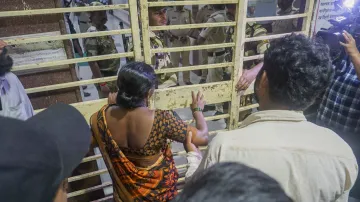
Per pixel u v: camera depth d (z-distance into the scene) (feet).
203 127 5.88
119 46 20.90
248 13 9.27
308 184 2.49
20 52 5.33
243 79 6.82
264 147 2.60
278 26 8.50
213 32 9.53
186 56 13.53
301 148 2.58
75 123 2.29
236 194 1.48
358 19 6.28
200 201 1.50
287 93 2.73
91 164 7.39
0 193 1.48
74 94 6.20
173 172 5.61
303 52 2.68
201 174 1.73
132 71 4.48
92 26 9.12
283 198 1.53
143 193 5.18
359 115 6.14
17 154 1.59
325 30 6.88
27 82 5.74
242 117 9.20
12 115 4.89
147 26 5.59
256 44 8.11
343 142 2.78
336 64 6.59
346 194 2.77
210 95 6.77
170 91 6.35
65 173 2.02
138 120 4.68
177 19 12.69
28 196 1.59
